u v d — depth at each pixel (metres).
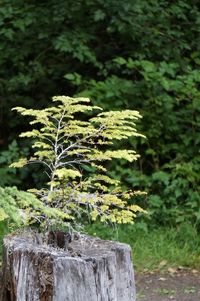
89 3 8.36
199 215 7.66
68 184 4.08
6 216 3.31
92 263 3.52
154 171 8.48
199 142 8.41
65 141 4.04
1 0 9.01
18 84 9.10
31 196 3.53
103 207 3.94
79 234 3.98
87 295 3.48
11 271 3.70
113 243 3.90
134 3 8.31
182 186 8.07
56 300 3.43
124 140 8.38
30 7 8.87
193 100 8.37
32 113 3.98
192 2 9.38
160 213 7.91
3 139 9.57
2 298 3.80
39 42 9.13
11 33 8.75
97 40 9.09
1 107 9.50
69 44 8.38
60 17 8.46
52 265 3.47
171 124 8.45
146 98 8.45
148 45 8.91
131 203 7.97
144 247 7.29
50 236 4.02
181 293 6.24
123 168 8.43
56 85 9.43
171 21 9.22
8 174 8.59
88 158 4.35
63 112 3.99
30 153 8.99
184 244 7.51
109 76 9.09
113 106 8.33
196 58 9.05
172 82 8.32
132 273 3.82
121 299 3.74
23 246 3.70
